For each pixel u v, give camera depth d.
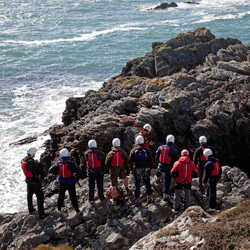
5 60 55.78
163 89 22.55
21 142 29.53
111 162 12.00
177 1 104.94
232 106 20.25
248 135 19.95
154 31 71.56
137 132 18.80
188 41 31.17
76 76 48.31
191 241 9.04
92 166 12.06
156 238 9.56
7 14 91.19
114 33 71.25
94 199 12.78
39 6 101.31
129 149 18.69
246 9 89.12
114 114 21.58
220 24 75.06
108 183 14.15
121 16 87.81
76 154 19.41
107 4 103.62
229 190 13.16
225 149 20.06
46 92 42.19
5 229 12.12
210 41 30.67
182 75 23.80
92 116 22.58
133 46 62.22
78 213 12.19
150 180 13.48
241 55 28.33
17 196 22.97
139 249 9.46
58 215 12.33
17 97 40.56
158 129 20.00
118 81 27.06
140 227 11.39
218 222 9.67
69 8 98.12
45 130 31.95
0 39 68.44
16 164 26.56
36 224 12.09
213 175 11.62
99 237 11.35
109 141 19.08
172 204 12.12
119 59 55.31
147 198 12.31
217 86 22.67
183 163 11.22
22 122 34.00
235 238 8.67
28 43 65.62
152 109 20.47
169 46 30.69
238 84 22.19
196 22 77.81
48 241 11.55
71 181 11.80
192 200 12.45
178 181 11.40
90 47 62.25
